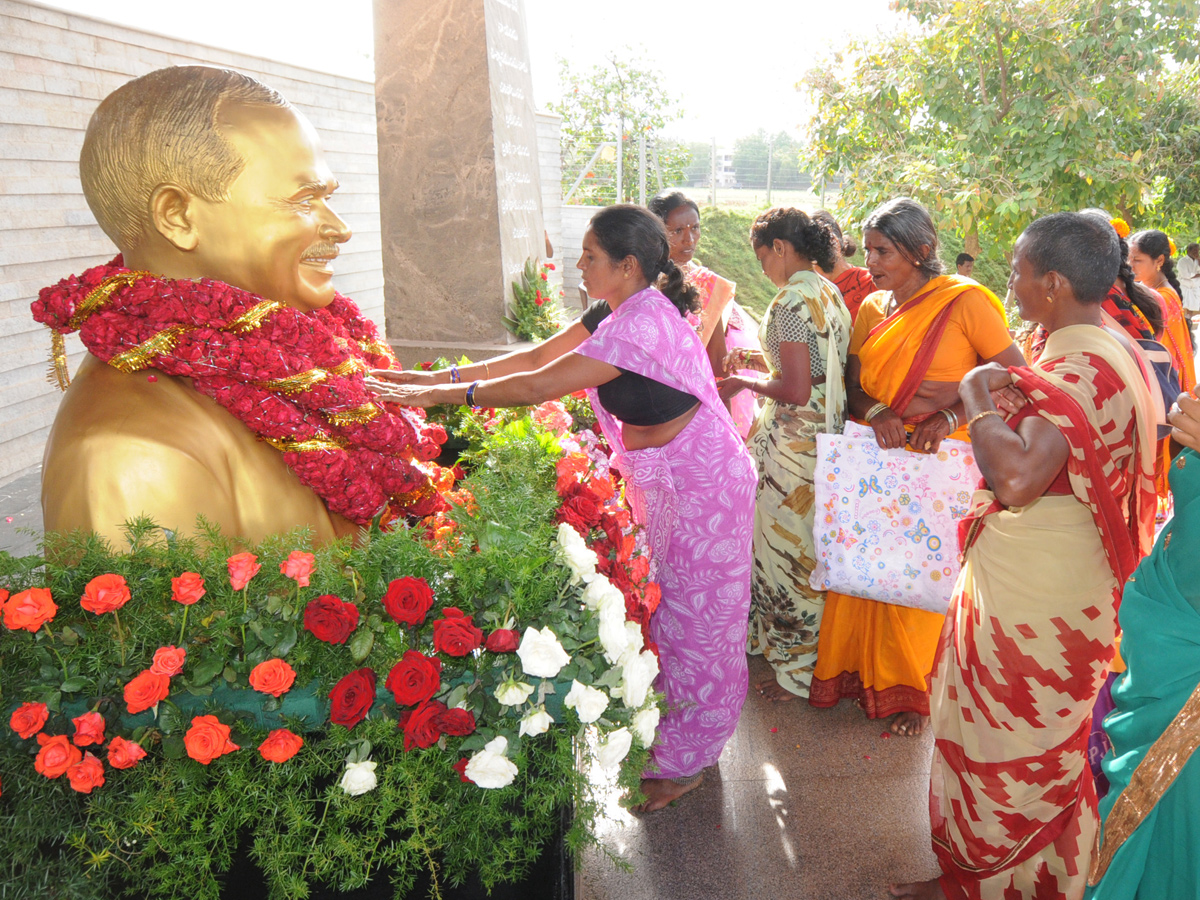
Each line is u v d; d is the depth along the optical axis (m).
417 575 1.66
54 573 1.53
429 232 5.23
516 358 2.71
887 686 2.96
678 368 2.24
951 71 7.38
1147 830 1.72
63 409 1.71
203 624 1.51
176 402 1.73
